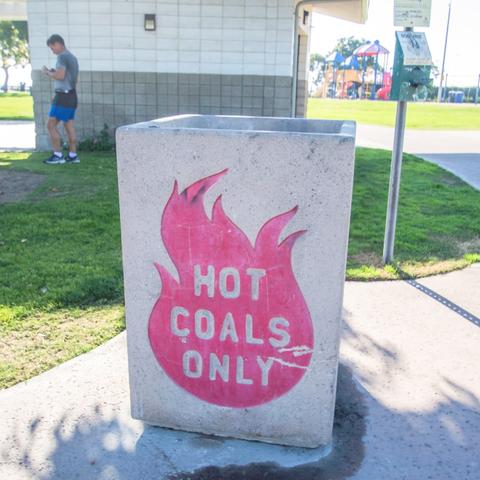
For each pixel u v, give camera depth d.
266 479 2.46
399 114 4.74
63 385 3.10
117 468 2.51
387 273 4.84
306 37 13.13
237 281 2.46
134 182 2.43
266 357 2.54
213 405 2.67
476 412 2.93
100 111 11.25
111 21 10.80
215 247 2.43
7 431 2.73
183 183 2.38
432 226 6.37
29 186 7.82
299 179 2.28
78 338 3.61
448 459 2.58
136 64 10.97
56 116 9.47
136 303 2.60
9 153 10.96
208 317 2.54
